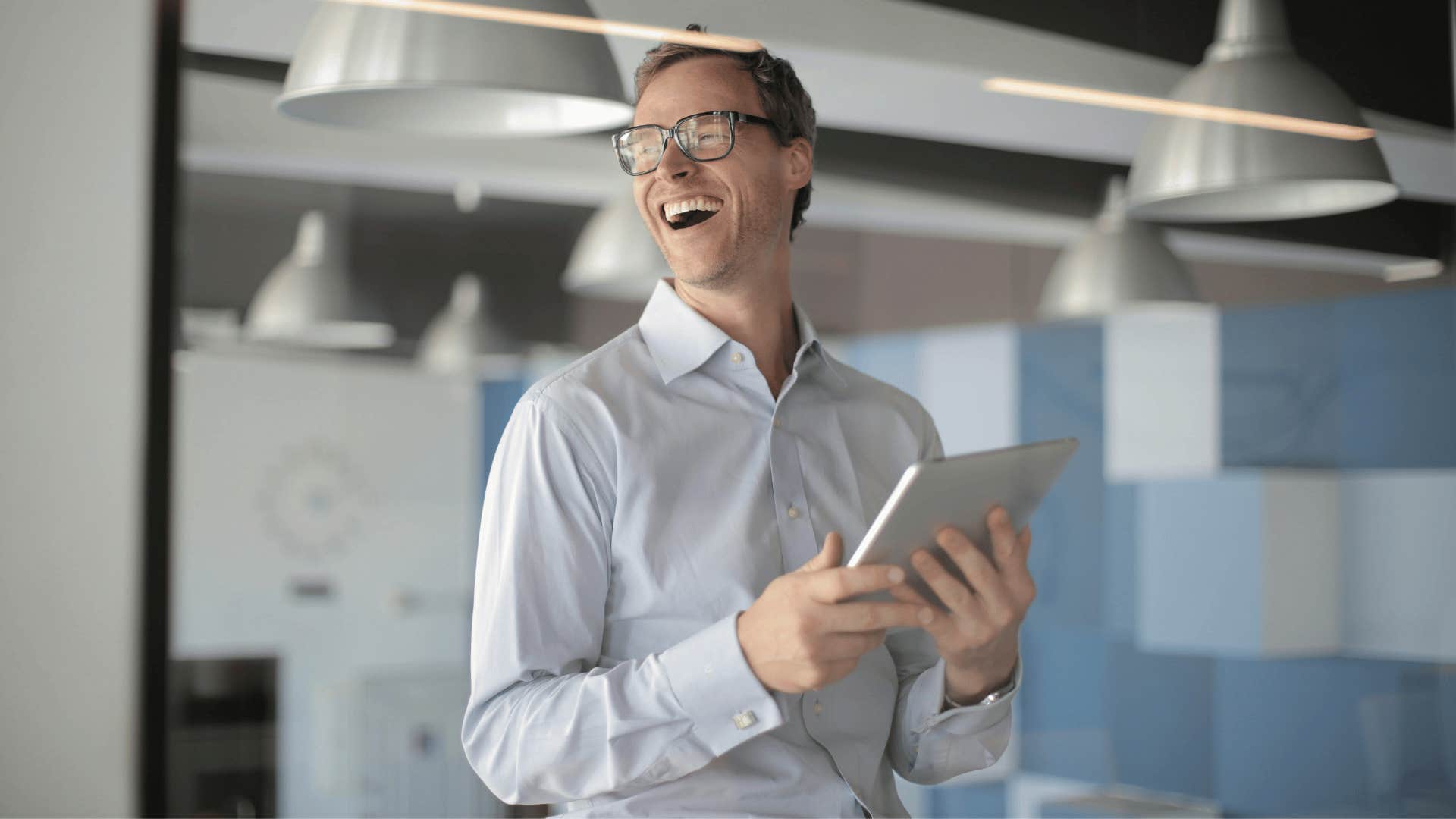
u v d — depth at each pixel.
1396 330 2.66
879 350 2.34
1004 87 2.43
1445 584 2.64
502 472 1.40
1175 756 2.49
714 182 1.51
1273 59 2.59
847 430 1.58
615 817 1.34
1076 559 2.46
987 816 2.40
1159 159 2.52
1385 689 2.60
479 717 1.36
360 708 1.97
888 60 2.33
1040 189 2.45
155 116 1.92
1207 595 2.52
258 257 1.95
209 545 1.92
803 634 1.18
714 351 1.49
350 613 1.97
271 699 1.93
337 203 1.99
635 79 1.61
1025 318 2.44
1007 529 1.24
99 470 1.89
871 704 1.48
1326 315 2.62
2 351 1.87
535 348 2.08
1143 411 2.50
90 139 1.91
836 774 1.44
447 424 2.03
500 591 1.35
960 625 1.25
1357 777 2.58
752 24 2.18
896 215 2.36
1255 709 2.54
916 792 2.36
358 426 1.99
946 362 2.38
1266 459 2.56
